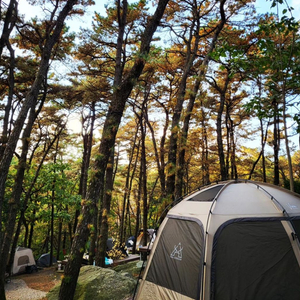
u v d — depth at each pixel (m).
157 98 20.34
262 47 6.38
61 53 14.08
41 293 9.78
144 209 16.55
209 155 23.09
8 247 8.53
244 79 7.63
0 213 7.52
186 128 10.08
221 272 4.19
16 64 12.82
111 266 11.90
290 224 4.35
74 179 23.67
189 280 4.45
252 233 4.38
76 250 6.13
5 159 7.77
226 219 4.59
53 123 20.11
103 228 10.55
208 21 12.09
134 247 18.94
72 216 21.92
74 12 12.20
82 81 15.20
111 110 6.98
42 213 19.56
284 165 20.19
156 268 5.17
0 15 10.33
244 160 20.25
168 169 9.46
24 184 18.00
